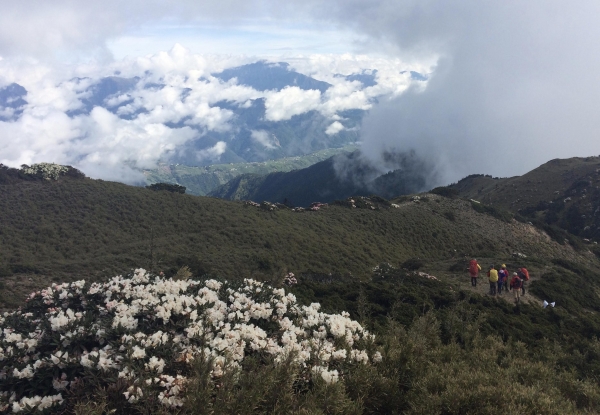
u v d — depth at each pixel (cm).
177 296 663
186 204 4172
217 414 431
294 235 3531
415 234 4328
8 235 3161
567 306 1959
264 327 687
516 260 2925
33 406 452
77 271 2402
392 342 723
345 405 508
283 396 489
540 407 576
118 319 578
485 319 1283
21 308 717
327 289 1655
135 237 3478
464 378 643
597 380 944
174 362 509
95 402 438
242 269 2722
